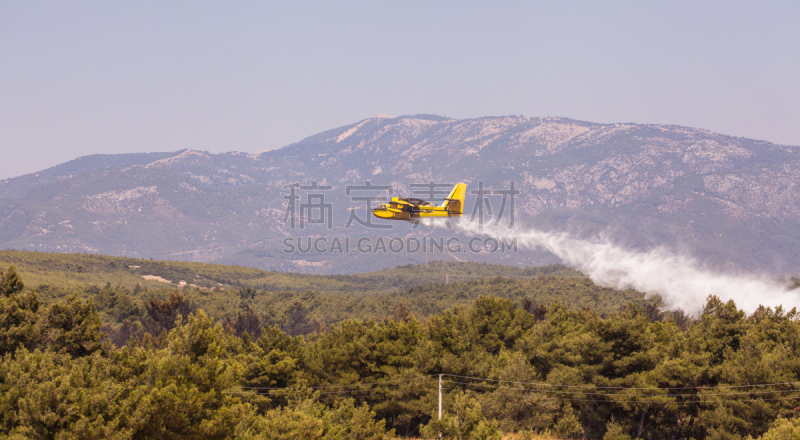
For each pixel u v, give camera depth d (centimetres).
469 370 5272
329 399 5091
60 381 2497
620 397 4819
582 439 5062
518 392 4922
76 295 3634
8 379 2619
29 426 2355
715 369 4556
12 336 3284
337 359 5200
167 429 2516
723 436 4256
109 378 2652
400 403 5031
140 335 8762
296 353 5166
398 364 5334
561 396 4934
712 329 5119
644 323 5344
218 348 2830
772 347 4844
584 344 5091
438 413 4766
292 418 3153
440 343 5562
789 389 4197
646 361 5006
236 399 2838
